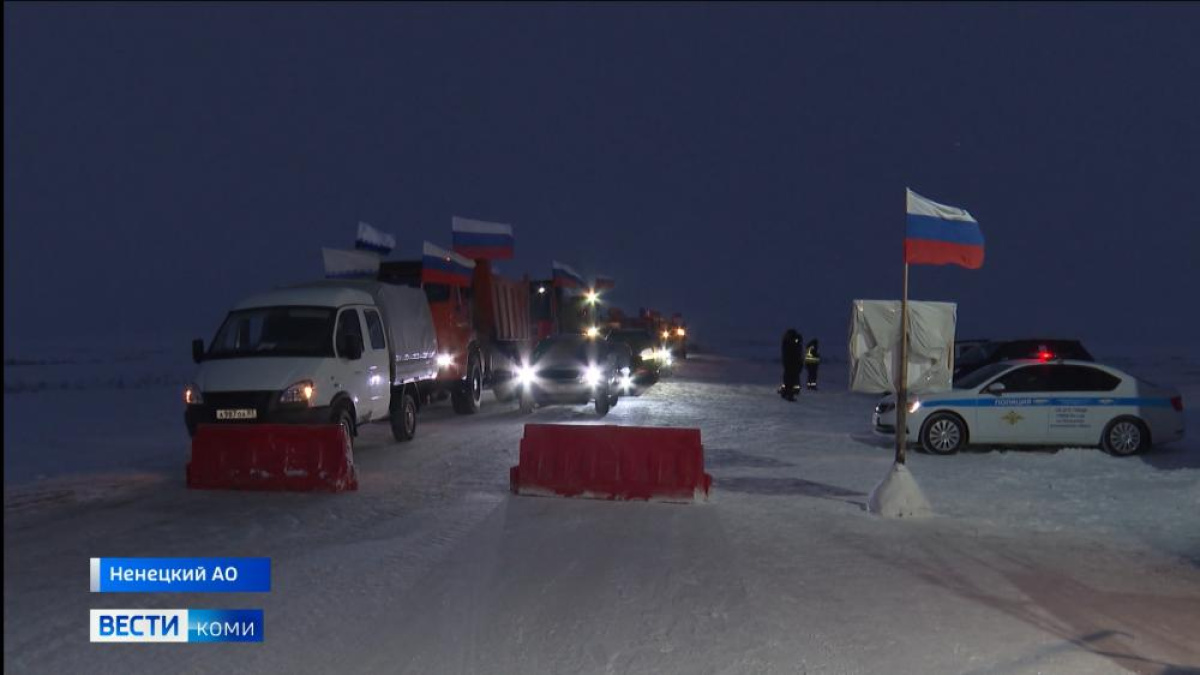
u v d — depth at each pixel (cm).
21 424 2030
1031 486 1152
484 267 2225
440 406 2325
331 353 1350
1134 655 554
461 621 616
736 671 524
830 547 834
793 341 2502
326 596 675
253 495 1104
